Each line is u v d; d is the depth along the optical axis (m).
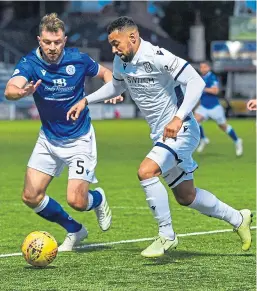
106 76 8.59
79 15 58.59
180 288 6.70
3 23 60.28
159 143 7.89
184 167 7.97
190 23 64.81
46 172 8.62
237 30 55.88
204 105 22.27
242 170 18.55
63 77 8.34
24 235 9.96
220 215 8.23
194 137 8.01
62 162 8.70
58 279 7.09
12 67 53.88
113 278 7.14
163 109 7.98
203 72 22.06
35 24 57.97
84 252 8.60
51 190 14.95
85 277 7.18
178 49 56.12
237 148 22.59
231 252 8.55
